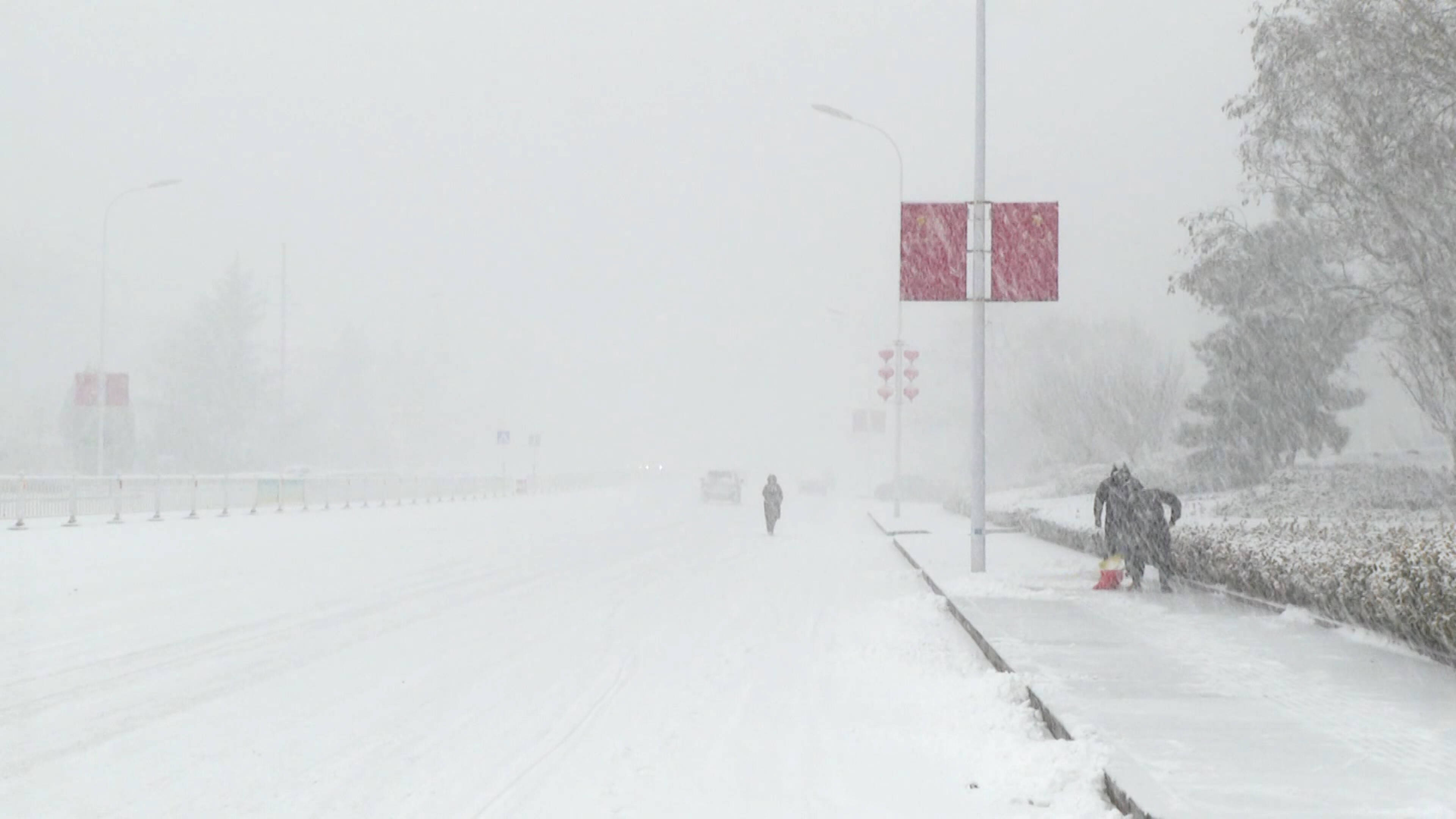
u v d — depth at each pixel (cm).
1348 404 2622
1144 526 1575
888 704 915
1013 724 812
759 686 988
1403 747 675
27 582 1653
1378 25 1641
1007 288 1795
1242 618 1280
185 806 621
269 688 947
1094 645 1082
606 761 723
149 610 1388
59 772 685
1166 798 569
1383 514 1892
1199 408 2852
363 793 648
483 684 975
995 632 1170
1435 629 921
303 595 1573
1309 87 1717
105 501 3200
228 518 3434
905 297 1817
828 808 629
